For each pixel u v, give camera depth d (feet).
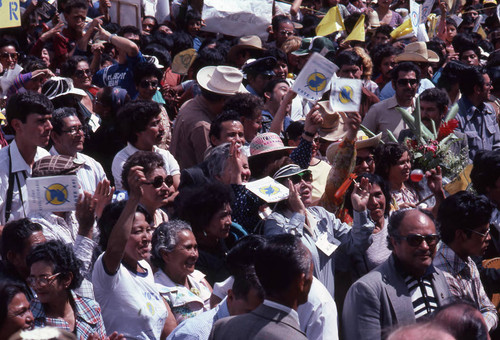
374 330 17.38
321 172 25.53
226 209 19.77
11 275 16.98
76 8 35.86
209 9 42.70
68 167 19.34
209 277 19.84
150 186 20.04
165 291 18.33
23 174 21.06
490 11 59.67
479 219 19.25
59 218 19.33
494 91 37.45
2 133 25.66
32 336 9.48
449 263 19.51
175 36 39.75
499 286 21.24
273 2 47.55
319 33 42.37
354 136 22.48
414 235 17.65
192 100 27.78
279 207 20.62
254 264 14.58
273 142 23.09
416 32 44.75
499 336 20.88
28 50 35.83
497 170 22.89
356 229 20.02
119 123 24.08
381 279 17.79
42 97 21.12
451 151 26.02
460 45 46.32
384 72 38.68
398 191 24.41
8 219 20.77
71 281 16.02
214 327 14.32
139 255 17.69
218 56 36.09
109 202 18.58
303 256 13.94
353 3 52.34
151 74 29.50
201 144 26.71
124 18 40.24
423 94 28.50
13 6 26.04
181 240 18.56
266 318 13.78
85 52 35.60
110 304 17.11
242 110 25.85
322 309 17.25
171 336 16.06
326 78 24.08
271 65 31.78
